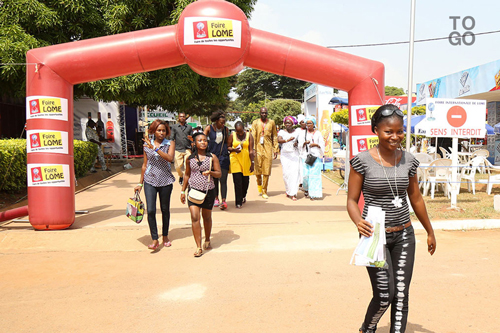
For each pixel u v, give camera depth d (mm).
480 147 17719
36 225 6250
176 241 5922
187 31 6012
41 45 11312
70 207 6371
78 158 11883
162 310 3635
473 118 7727
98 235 6121
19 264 5062
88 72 6203
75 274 4660
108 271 4746
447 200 8711
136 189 5719
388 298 2605
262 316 3473
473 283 4148
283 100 52156
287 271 4613
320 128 15875
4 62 10477
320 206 8266
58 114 6180
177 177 13375
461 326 3248
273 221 6875
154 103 17047
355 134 6590
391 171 2645
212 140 7836
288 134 9227
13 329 3305
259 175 9492
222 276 4492
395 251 2719
